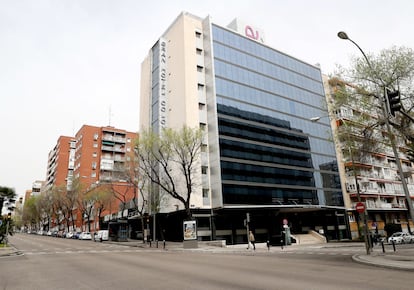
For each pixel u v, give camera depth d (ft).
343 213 167.12
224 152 131.95
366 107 60.03
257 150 142.41
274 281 30.66
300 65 180.75
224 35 151.84
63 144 340.18
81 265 49.70
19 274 40.32
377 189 180.24
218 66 143.64
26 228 495.41
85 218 266.77
